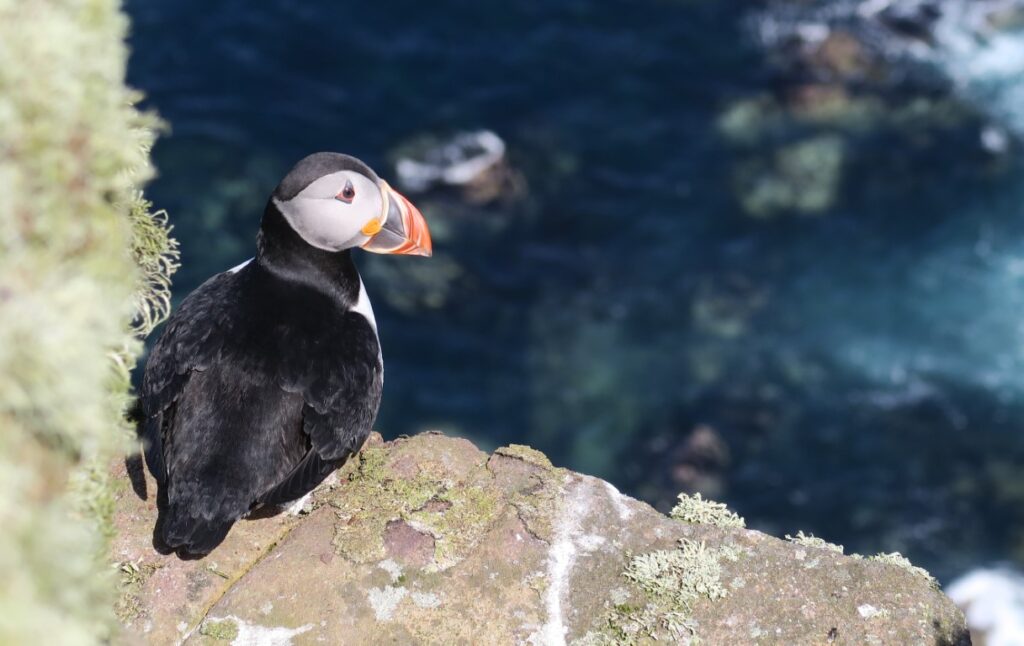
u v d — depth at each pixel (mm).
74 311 2746
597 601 4426
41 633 2357
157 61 17656
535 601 4414
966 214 16828
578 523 4676
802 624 4367
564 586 4469
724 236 16422
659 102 18188
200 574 4449
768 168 17328
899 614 4410
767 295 15727
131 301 3600
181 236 15219
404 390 14398
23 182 2904
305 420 4480
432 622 4332
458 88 18016
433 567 4488
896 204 16906
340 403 4570
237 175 16141
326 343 4688
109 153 3145
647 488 13648
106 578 3549
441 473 4836
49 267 2900
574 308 15383
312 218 4848
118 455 4777
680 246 16234
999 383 14680
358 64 18156
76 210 3049
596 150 17406
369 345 4855
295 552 4520
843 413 14328
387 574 4457
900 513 13305
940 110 18109
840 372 14773
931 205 16922
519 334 15078
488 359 14789
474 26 19016
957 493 13516
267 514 4695
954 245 16422
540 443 14062
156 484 4738
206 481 4211
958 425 14195
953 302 15695
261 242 4945
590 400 14453
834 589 4484
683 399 14414
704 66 18750
